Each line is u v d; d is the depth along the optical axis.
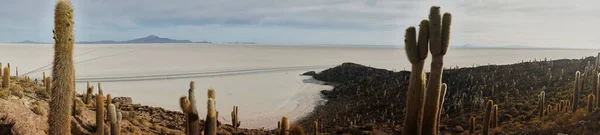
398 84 58.19
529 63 55.34
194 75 94.88
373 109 43.59
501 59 185.75
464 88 48.28
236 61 165.62
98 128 12.66
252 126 37.12
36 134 11.21
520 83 42.78
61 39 5.92
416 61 8.05
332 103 53.16
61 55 5.95
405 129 8.51
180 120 24.06
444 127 26.08
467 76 53.84
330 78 85.81
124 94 56.81
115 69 107.62
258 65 139.50
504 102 33.06
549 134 13.59
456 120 28.72
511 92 38.81
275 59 189.75
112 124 11.74
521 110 27.75
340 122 37.59
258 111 45.97
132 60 158.62
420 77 8.08
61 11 5.86
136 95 56.25
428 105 8.04
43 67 96.94
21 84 21.20
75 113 14.98
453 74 58.00
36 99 16.81
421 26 7.85
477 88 44.78
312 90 68.62
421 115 8.15
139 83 73.12
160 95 56.75
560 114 19.44
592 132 11.97
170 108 45.19
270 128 36.31
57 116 5.97
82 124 14.59
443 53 7.76
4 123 10.99
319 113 45.50
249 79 88.62
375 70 84.19
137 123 18.53
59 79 5.96
